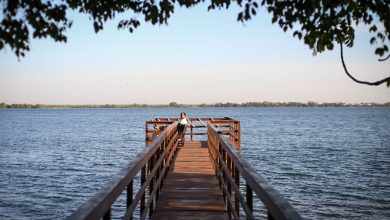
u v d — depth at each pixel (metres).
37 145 45.88
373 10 3.76
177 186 7.48
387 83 3.77
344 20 4.07
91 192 20.80
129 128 82.69
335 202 18.19
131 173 3.11
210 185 7.59
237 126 14.33
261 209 16.45
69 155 36.22
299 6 3.78
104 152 38.38
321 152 37.31
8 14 3.05
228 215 5.30
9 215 16.83
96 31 3.88
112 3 3.83
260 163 30.09
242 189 18.97
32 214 17.02
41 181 23.77
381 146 42.75
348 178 23.84
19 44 3.12
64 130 76.12
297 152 37.28
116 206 17.45
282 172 26.02
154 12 4.00
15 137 58.22
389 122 106.88
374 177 24.08
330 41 4.04
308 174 25.19
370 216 15.97
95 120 135.62
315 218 15.76
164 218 5.29
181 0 4.02
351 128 78.62
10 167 29.17
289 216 1.74
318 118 143.25
